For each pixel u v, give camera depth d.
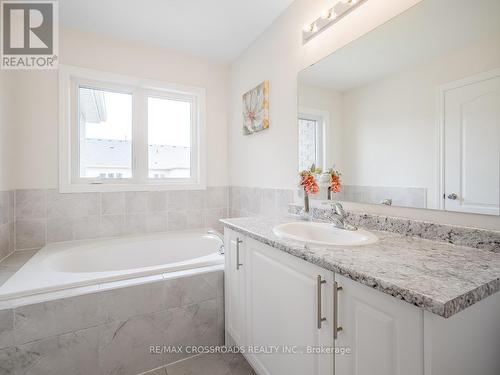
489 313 0.72
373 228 1.29
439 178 1.04
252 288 1.34
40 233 2.08
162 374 1.48
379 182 1.29
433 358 0.57
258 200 2.28
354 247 0.98
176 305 1.57
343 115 1.46
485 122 0.90
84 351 1.33
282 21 1.95
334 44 1.50
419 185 1.12
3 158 1.82
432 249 0.94
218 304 1.70
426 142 1.09
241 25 2.10
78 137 2.28
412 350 0.60
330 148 1.55
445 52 1.02
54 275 1.47
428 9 1.07
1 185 1.79
